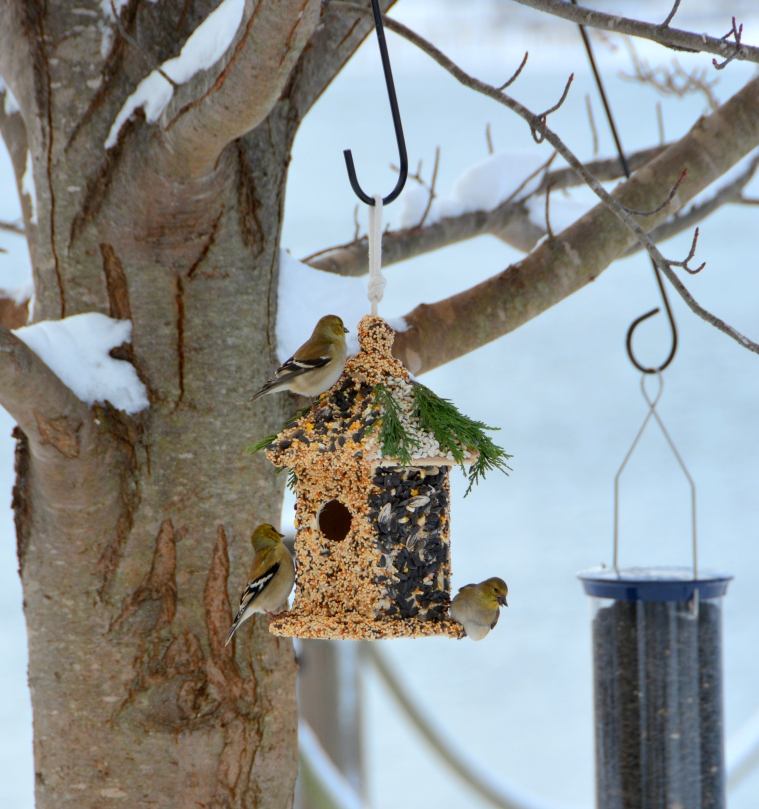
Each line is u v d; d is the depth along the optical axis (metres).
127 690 10.00
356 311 11.16
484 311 11.48
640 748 12.07
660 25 8.78
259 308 10.60
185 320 10.30
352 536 10.12
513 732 24.02
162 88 9.87
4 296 12.76
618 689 12.19
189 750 10.02
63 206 10.34
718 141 12.04
